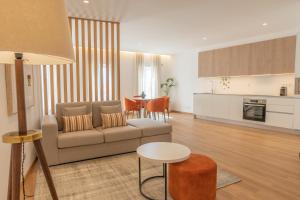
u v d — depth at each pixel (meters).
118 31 4.58
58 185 2.42
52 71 4.08
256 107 5.62
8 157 2.04
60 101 4.20
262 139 4.49
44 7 0.89
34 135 1.03
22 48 0.81
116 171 2.81
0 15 0.78
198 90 8.21
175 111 9.36
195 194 1.98
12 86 2.14
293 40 5.06
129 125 3.86
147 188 2.36
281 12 4.02
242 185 2.44
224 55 6.70
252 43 5.90
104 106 3.85
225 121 6.55
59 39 0.93
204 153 3.56
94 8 3.75
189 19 4.43
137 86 8.83
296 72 5.03
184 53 8.82
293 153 3.56
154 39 6.38
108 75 4.59
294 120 4.91
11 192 1.08
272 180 2.57
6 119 2.06
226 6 3.71
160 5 3.64
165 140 3.87
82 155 3.14
